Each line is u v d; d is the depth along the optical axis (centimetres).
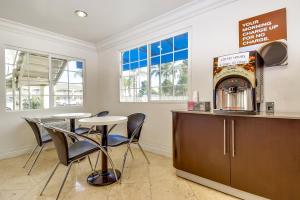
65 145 172
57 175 234
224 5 235
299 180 144
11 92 322
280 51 193
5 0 244
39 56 357
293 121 147
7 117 311
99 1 251
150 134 330
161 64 323
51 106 371
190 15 270
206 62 254
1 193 191
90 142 224
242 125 172
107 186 204
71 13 284
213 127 192
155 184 209
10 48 318
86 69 430
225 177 185
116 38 388
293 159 147
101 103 444
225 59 198
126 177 226
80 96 424
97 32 367
